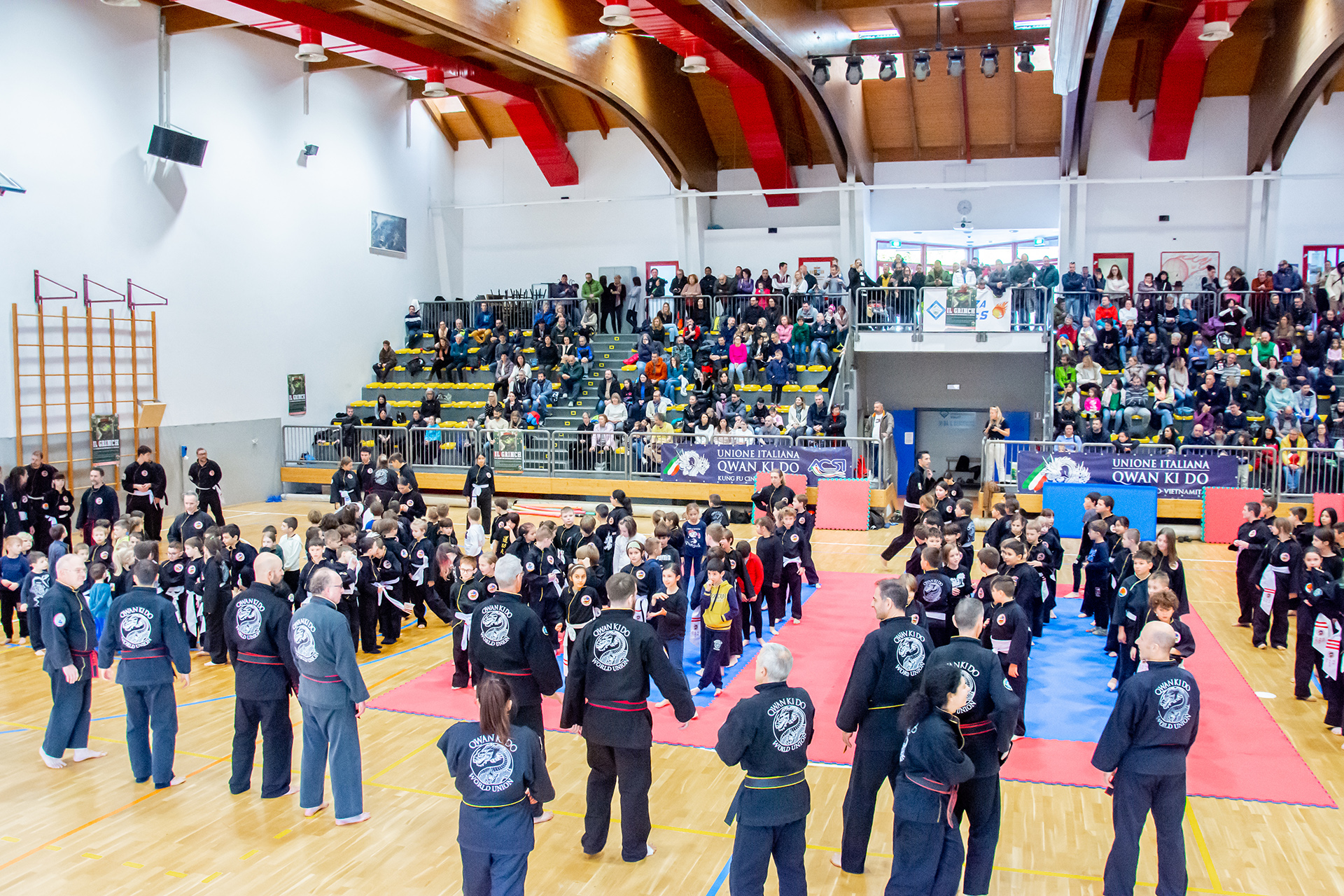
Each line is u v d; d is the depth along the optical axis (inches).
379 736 362.0
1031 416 1130.7
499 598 279.4
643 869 259.0
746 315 1061.8
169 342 858.8
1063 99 949.2
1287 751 339.0
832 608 542.9
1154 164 1059.9
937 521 399.9
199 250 886.4
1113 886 230.4
